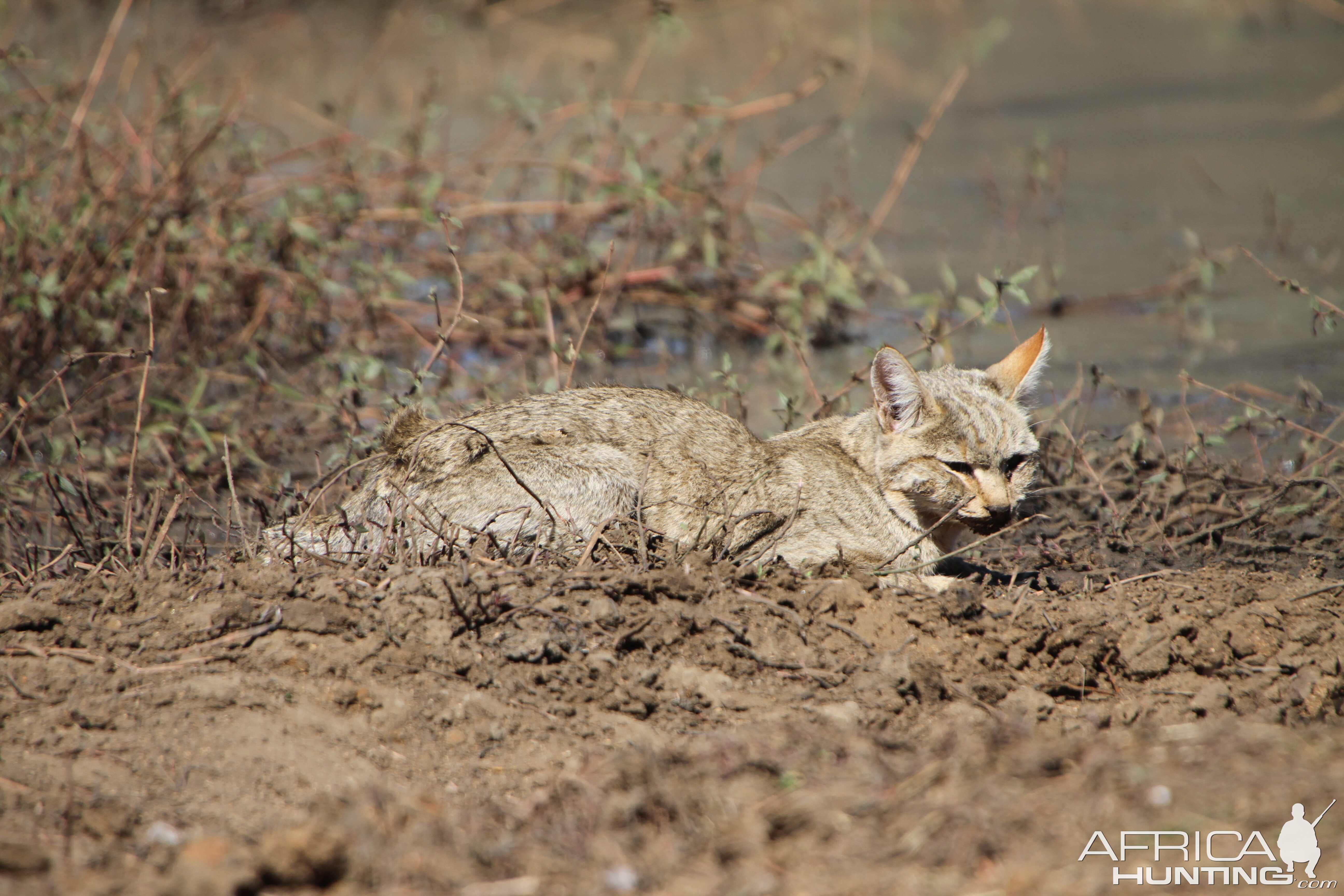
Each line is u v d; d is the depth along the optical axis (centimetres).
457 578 880
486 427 1051
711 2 4194
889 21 4294
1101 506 1197
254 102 2694
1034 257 2125
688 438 1062
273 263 1697
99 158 1720
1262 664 888
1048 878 569
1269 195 2197
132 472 1069
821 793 642
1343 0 4172
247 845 643
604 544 971
